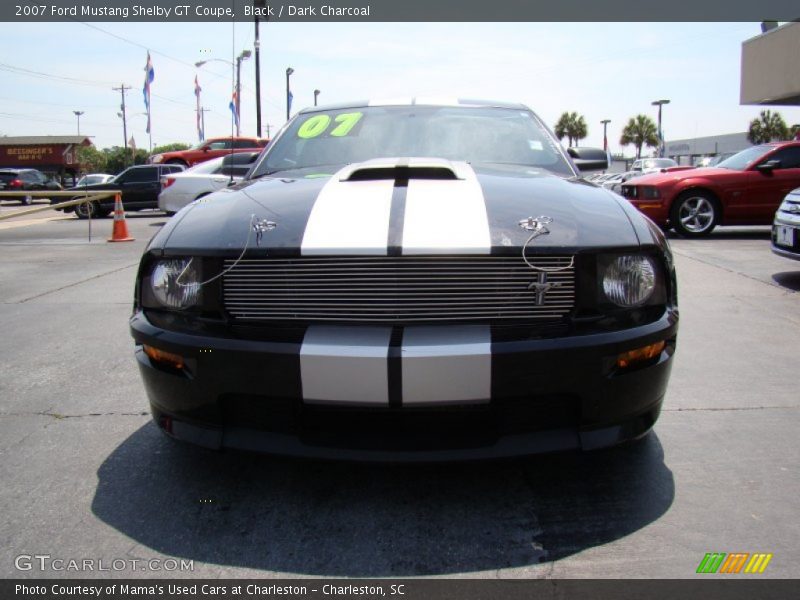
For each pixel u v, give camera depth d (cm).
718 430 279
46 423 297
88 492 234
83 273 700
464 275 201
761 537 201
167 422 226
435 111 350
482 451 199
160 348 216
